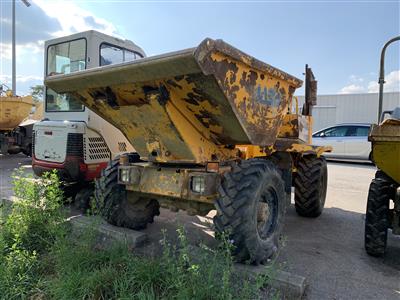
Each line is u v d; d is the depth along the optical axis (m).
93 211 3.54
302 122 5.03
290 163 4.39
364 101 20.47
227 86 2.51
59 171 4.73
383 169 3.16
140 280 2.45
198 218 4.57
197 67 2.27
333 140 13.10
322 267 3.16
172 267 2.38
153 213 3.96
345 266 3.20
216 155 3.21
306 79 5.44
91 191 4.78
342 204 5.96
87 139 4.75
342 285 2.82
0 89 11.46
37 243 3.18
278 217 3.29
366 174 9.84
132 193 3.62
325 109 21.41
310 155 4.94
